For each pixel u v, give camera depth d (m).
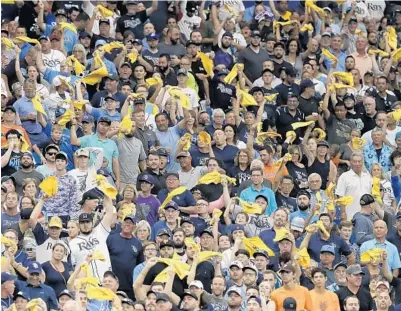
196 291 68.12
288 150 81.12
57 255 68.50
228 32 91.81
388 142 84.94
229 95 87.12
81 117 80.06
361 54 93.94
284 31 94.12
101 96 82.69
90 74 83.12
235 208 76.38
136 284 69.50
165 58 87.56
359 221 77.00
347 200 78.56
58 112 80.69
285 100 88.06
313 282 70.62
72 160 78.31
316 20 96.06
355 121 87.50
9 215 70.75
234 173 79.75
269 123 85.69
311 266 72.25
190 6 93.25
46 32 89.62
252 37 90.75
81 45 86.44
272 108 86.12
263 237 74.38
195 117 82.62
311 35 94.50
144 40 91.25
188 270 68.88
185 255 71.25
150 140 80.25
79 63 84.69
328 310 70.19
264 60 90.69
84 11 91.94
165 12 93.12
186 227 72.12
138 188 76.12
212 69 87.69
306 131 83.56
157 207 75.50
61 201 73.69
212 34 92.50
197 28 93.19
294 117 86.31
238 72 88.50
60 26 86.62
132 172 78.81
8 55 83.12
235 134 82.00
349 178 80.69
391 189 81.50
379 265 74.06
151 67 87.69
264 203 77.00
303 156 82.06
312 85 87.06
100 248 70.44
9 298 66.50
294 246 73.00
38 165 78.00
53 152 75.00
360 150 84.19
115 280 67.38
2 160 75.31
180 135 81.56
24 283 67.25
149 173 77.31
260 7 95.06
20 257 69.38
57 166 74.12
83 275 67.94
